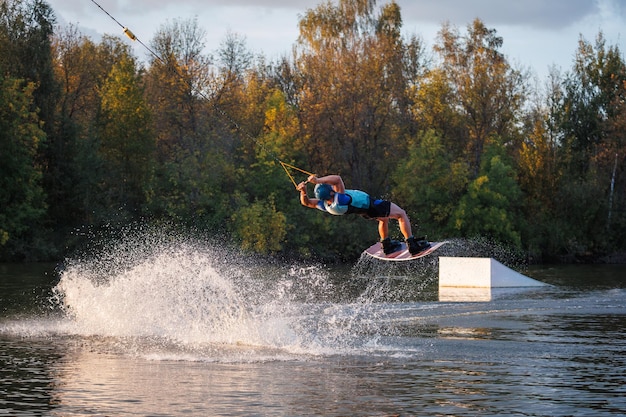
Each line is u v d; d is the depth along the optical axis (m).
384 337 18.17
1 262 51.12
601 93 72.62
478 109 66.94
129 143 61.56
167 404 11.68
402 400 11.98
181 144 62.84
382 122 65.50
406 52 71.69
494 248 61.78
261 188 59.28
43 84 57.12
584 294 29.91
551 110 71.44
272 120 61.62
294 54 67.62
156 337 17.92
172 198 56.44
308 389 12.66
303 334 18.41
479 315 22.59
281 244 57.34
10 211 52.69
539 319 21.84
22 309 23.62
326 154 64.56
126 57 63.75
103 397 12.12
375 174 65.81
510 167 62.94
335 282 36.97
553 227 63.84
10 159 52.81
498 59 67.31
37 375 13.75
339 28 66.62
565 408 11.55
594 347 16.89
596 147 70.56
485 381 13.32
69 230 56.66
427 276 42.09
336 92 64.38
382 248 15.68
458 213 61.28
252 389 12.67
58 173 57.06
